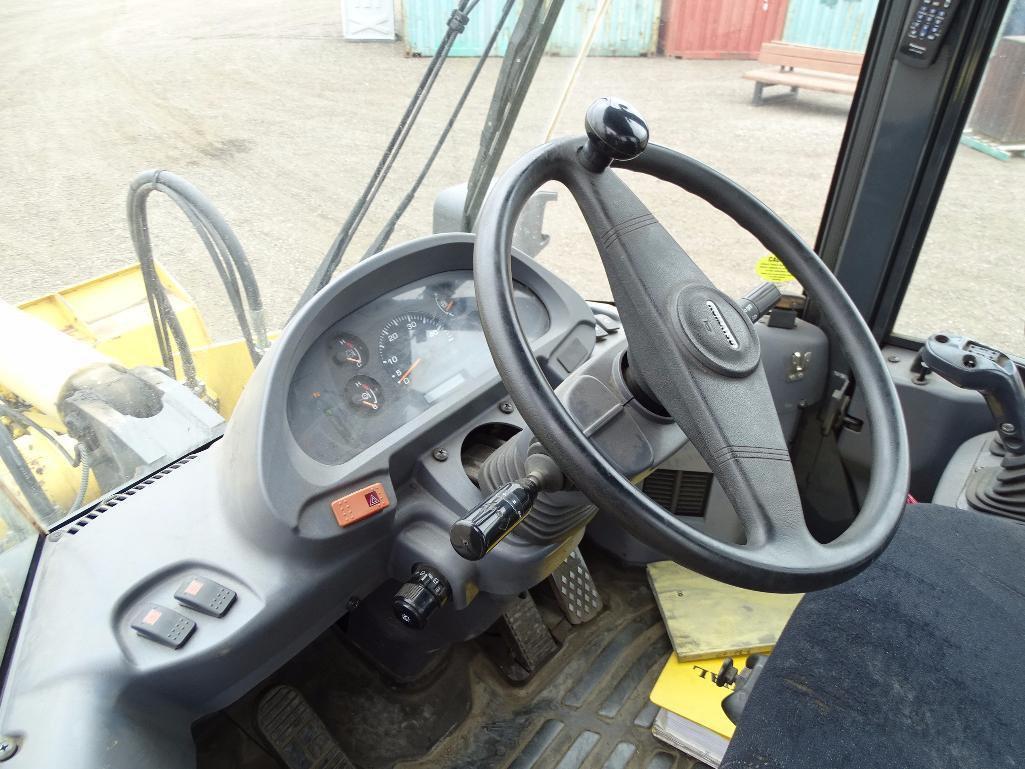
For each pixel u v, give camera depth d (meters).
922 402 1.73
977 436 1.71
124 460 1.12
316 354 1.13
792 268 1.09
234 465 1.04
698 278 0.88
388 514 1.08
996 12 1.42
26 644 0.91
